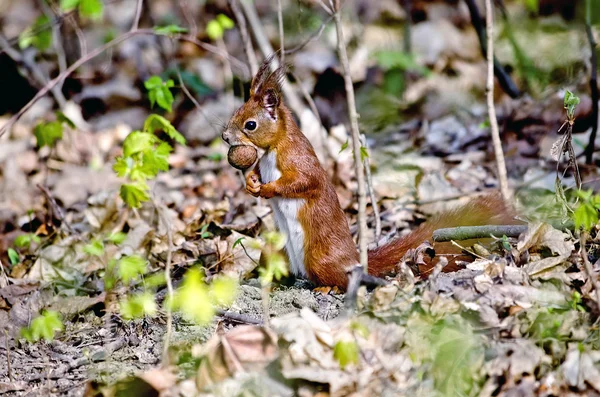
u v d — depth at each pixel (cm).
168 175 1441
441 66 1761
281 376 687
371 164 1352
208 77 1789
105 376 746
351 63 1705
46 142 1282
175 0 1989
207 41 1884
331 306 844
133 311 689
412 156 1377
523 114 1380
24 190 1419
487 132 1410
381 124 1569
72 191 1411
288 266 922
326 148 1305
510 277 782
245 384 684
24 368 791
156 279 724
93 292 976
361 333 709
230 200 1252
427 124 1524
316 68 1686
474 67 1756
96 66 1791
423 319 727
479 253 887
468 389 680
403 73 1695
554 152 856
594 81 1167
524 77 1571
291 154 887
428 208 1172
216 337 711
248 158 891
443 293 761
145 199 830
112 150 1567
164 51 1827
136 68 1780
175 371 722
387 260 890
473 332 712
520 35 1741
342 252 881
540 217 960
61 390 738
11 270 1121
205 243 1048
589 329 715
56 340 845
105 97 1698
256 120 885
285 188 877
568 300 747
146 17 1881
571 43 1634
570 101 834
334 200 893
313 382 679
